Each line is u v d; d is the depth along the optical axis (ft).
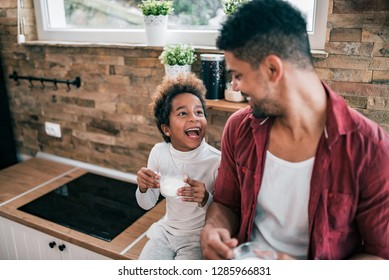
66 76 7.11
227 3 5.05
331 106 3.00
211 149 4.72
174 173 4.68
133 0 6.54
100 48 6.53
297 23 2.84
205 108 4.62
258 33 2.77
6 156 8.12
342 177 3.04
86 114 7.17
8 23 7.33
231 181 3.83
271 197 3.34
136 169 6.98
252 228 3.63
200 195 4.12
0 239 6.27
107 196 6.42
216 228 3.49
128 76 6.42
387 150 2.94
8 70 7.79
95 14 6.99
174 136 4.48
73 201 6.23
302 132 3.10
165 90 4.57
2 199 6.27
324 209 3.11
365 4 4.42
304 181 3.16
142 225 5.57
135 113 6.59
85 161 7.57
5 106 7.97
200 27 6.09
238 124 3.62
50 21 7.38
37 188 6.67
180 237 4.60
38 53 7.25
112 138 7.04
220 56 5.29
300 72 2.88
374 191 3.01
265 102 3.02
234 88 3.16
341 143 3.00
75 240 5.23
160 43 5.94
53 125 7.63
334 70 4.82
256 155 3.42
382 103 4.66
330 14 4.66
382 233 3.11
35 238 5.76
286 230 3.40
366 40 4.53
